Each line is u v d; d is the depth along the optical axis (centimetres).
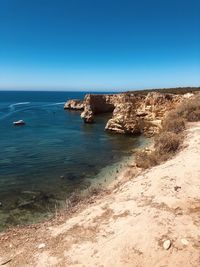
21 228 1000
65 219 973
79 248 752
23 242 848
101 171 2114
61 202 1505
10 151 2861
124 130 3891
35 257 746
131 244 717
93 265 678
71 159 2525
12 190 1714
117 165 2266
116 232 784
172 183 1034
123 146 3084
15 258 761
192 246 681
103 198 1106
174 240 706
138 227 777
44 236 858
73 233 833
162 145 1628
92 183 1817
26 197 1592
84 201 1191
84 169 2188
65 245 778
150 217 817
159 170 1212
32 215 1340
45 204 1482
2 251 812
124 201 978
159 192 983
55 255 741
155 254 672
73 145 3172
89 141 3412
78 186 1770
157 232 741
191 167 1162
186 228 748
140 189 1058
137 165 1689
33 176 2014
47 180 1919
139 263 657
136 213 863
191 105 2720
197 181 1027
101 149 2944
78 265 688
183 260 644
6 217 1322
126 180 1443
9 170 2172
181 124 2214
